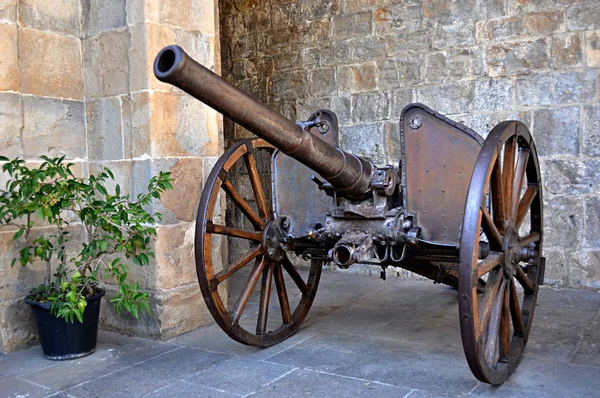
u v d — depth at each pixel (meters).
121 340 3.30
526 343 2.88
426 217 2.77
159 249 3.26
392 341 3.13
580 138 4.15
